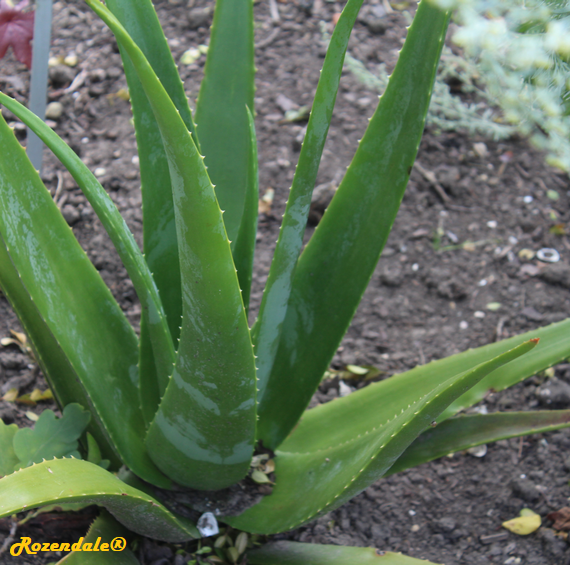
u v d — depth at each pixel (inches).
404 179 39.0
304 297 40.9
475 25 34.0
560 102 36.1
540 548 44.2
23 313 39.3
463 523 45.3
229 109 41.9
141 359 39.7
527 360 40.2
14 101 34.2
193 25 66.9
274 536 43.5
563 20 34.1
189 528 40.0
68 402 41.2
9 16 47.6
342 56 34.9
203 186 32.1
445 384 34.0
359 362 51.2
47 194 38.7
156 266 41.1
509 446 47.9
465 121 57.8
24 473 33.8
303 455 41.9
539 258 55.4
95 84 62.3
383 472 36.9
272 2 71.2
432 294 54.4
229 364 35.3
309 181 36.5
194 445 38.1
